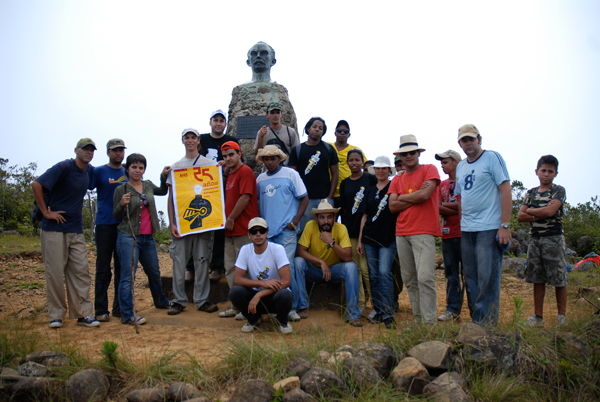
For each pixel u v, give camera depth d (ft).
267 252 14.75
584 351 10.75
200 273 16.92
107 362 10.54
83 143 15.40
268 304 14.71
